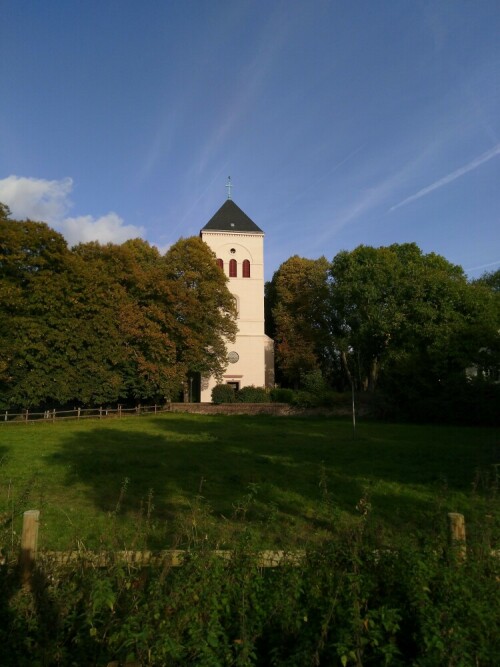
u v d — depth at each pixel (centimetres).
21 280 3409
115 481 1373
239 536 540
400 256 4925
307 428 3072
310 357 5341
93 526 934
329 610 445
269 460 1738
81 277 3559
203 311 4431
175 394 4469
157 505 1120
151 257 4703
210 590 457
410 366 3709
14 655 455
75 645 473
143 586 488
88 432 2706
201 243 4631
